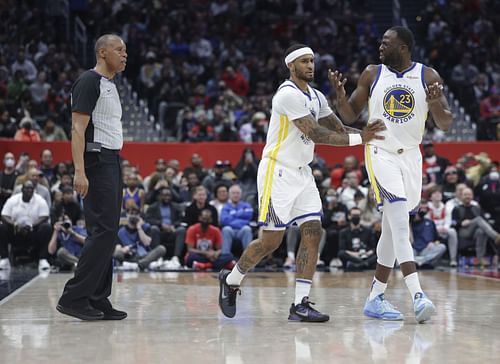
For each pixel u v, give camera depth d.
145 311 9.57
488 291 12.39
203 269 18.45
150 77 29.83
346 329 8.05
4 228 18.55
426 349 6.86
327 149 23.92
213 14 35.28
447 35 33.66
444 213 20.33
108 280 8.79
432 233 19.67
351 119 9.34
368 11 36.81
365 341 7.29
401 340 7.34
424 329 8.06
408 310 9.77
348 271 18.19
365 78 9.23
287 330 7.96
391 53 9.08
